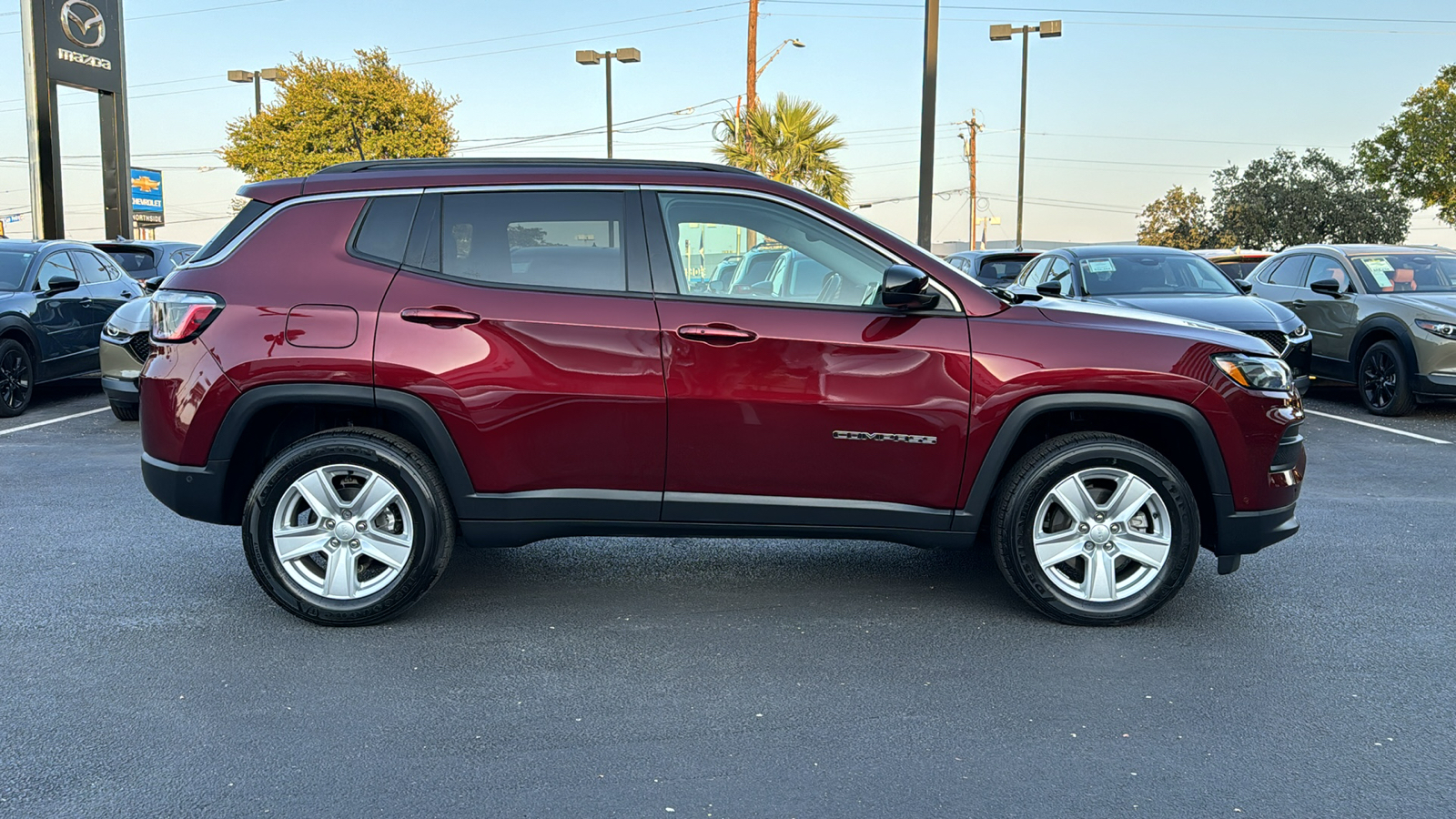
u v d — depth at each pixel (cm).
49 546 523
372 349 393
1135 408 401
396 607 408
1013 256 1309
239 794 282
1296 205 4175
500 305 396
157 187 5122
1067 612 414
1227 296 956
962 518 409
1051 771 299
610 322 396
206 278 405
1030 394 399
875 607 442
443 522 407
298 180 414
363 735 319
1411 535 564
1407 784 292
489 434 396
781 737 320
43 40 1745
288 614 428
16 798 279
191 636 402
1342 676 370
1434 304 976
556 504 403
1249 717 336
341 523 405
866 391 398
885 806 279
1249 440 405
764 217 409
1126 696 352
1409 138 3272
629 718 333
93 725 324
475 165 415
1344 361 1073
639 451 399
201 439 398
